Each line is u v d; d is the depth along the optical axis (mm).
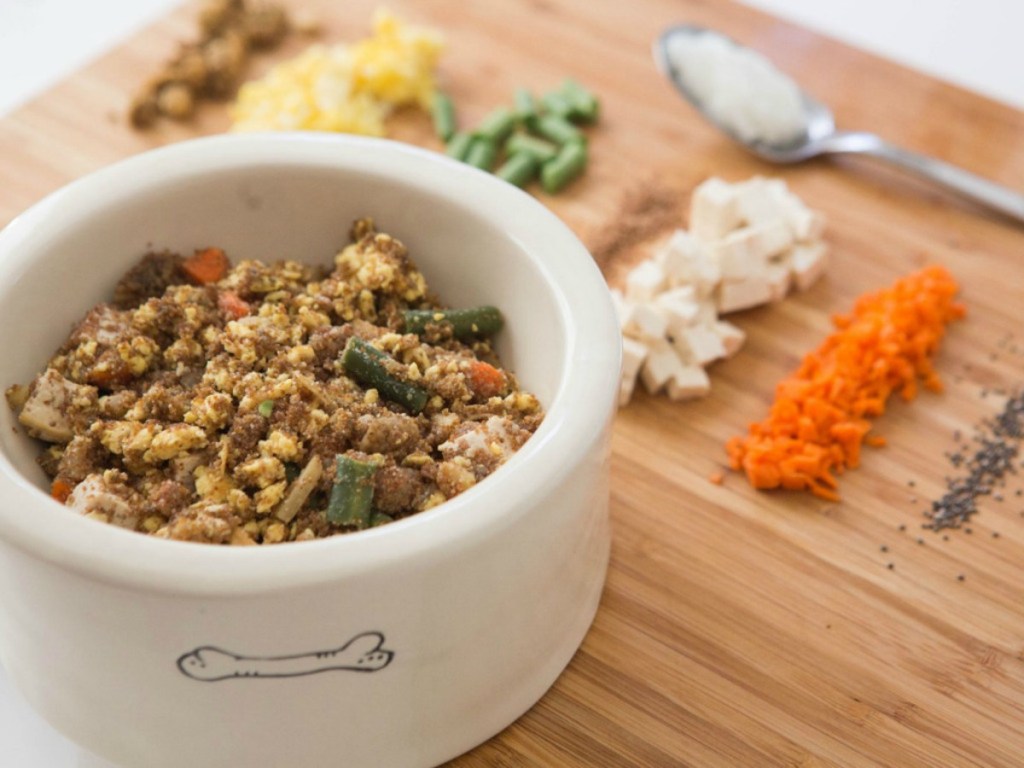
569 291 330
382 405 338
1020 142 495
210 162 357
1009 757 329
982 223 468
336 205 369
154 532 308
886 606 358
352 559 272
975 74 600
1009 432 403
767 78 502
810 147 488
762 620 354
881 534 375
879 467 393
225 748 304
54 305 343
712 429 403
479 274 362
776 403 400
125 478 317
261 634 276
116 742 313
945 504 383
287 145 363
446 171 358
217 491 312
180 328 348
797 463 380
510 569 292
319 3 539
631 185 478
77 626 284
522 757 327
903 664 346
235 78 508
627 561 367
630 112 504
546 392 341
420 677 301
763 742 330
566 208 469
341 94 485
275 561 271
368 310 359
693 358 411
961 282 447
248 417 322
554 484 290
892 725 334
